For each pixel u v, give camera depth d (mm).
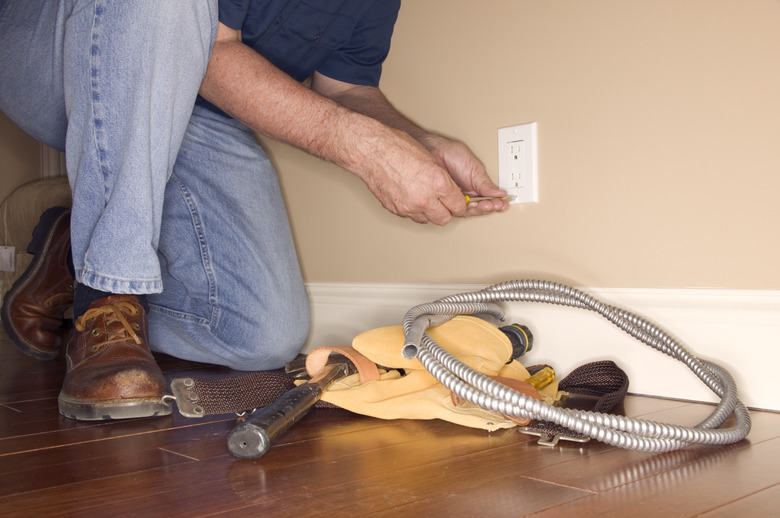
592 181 1278
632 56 1218
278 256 1511
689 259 1169
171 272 1438
